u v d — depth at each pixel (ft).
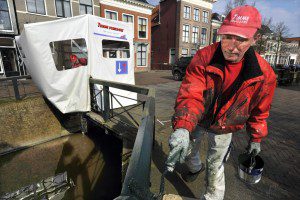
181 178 8.39
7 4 37.65
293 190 8.06
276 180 8.73
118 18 58.34
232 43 3.67
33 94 21.72
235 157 10.70
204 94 4.63
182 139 3.05
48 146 18.89
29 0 40.16
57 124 19.93
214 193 5.92
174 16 79.15
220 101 4.71
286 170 9.59
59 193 14.26
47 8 42.60
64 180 15.30
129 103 19.69
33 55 14.03
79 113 19.65
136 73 63.98
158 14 88.79
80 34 15.10
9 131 17.42
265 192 7.89
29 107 18.24
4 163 16.67
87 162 16.99
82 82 15.94
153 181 8.16
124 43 18.67
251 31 3.48
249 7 3.58
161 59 89.81
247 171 4.66
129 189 2.75
